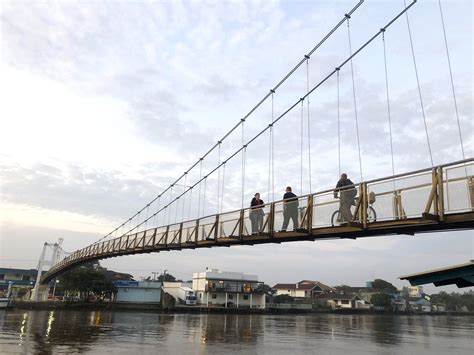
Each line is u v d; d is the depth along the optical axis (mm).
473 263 6973
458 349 27828
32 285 90000
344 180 12492
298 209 13680
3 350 18719
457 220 9227
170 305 69312
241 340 28406
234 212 17141
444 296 131625
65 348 20203
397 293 118500
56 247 83312
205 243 18859
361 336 35812
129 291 72875
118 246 33594
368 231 11586
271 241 15320
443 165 9531
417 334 40312
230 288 79062
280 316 69438
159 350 21156
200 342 25922
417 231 10914
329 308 91938
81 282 65188
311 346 26562
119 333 29031
